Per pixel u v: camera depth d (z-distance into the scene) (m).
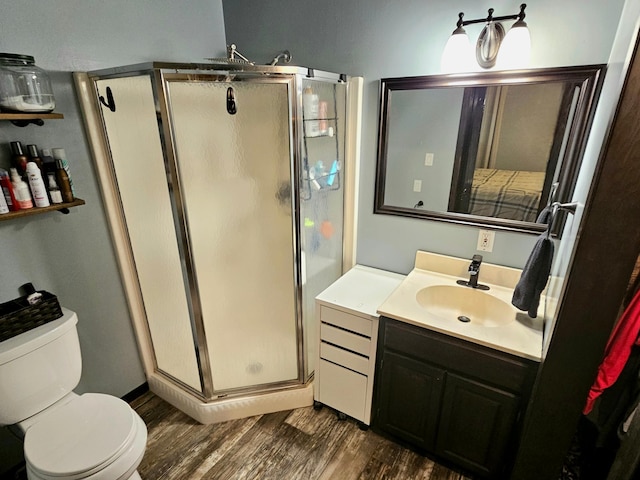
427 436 1.71
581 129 1.46
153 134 1.58
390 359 1.67
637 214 0.89
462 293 1.84
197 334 1.87
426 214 1.94
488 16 1.48
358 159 2.04
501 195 1.71
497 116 1.61
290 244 1.84
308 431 1.95
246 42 2.21
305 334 2.02
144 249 1.91
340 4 1.83
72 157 1.70
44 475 1.27
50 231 1.67
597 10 1.33
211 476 1.71
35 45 1.50
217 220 1.81
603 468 1.40
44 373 1.53
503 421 1.47
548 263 1.38
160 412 2.10
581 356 1.09
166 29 1.97
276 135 1.68
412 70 1.75
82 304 1.86
